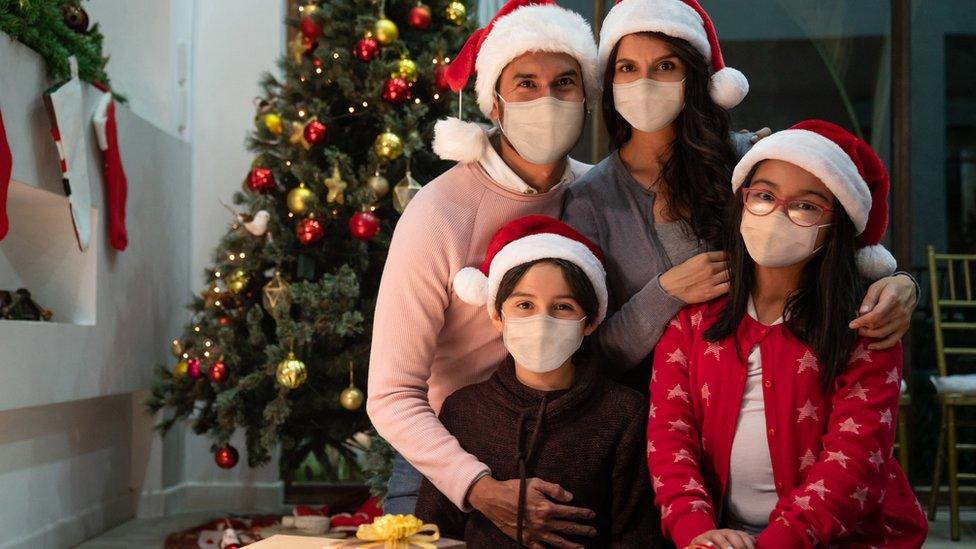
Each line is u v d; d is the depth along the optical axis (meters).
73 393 3.59
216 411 3.98
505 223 1.95
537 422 1.75
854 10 5.12
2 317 3.34
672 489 1.67
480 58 1.91
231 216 4.86
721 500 1.73
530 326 1.74
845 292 1.68
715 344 1.76
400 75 3.70
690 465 1.70
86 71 3.71
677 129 1.94
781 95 5.17
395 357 1.88
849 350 1.68
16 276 3.79
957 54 5.05
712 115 1.92
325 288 3.65
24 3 3.13
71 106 3.47
